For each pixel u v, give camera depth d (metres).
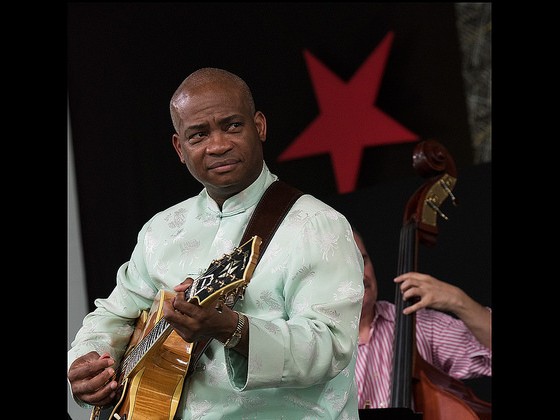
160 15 15.94
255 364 6.69
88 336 8.09
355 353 7.44
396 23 15.68
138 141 15.67
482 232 14.53
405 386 10.24
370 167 15.59
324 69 15.79
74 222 15.38
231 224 7.63
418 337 12.19
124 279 8.23
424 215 11.23
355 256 7.37
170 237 7.87
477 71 15.39
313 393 7.20
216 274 6.54
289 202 7.52
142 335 7.78
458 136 15.40
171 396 7.35
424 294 10.88
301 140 15.77
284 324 6.87
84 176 15.54
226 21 16.02
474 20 15.41
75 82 15.72
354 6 15.80
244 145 7.40
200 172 7.46
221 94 7.38
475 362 12.09
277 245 7.29
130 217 15.48
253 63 15.99
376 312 12.13
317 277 7.16
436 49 15.56
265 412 7.13
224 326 6.61
